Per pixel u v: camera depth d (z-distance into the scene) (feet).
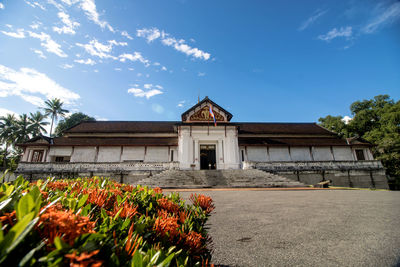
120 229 4.09
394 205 24.08
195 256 4.68
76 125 98.12
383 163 88.02
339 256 9.58
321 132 100.37
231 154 76.43
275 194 36.42
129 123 103.76
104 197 6.31
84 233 2.69
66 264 2.06
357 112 143.74
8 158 134.10
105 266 2.69
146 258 3.17
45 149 77.15
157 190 10.61
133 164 65.92
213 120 84.38
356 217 17.69
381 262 8.87
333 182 69.62
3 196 4.21
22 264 1.88
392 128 98.73
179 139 78.59
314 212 19.85
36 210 2.87
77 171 63.67
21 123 132.05
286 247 10.73
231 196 33.27
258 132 97.19
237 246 10.86
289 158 83.71
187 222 6.05
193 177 59.16
